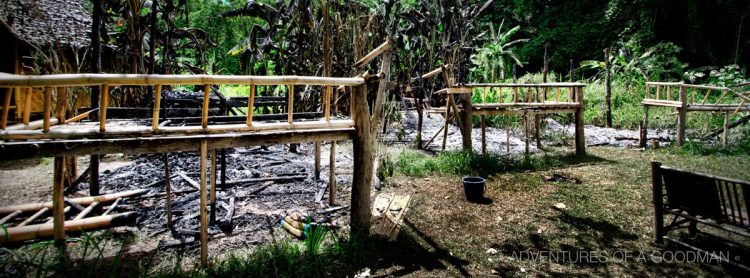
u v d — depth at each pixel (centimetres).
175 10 819
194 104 796
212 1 2169
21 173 622
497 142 966
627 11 1775
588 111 1353
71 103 584
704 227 435
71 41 990
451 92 755
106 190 529
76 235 365
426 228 432
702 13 1595
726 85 1320
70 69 740
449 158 713
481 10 1192
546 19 2103
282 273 322
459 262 357
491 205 507
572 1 2033
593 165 729
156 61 930
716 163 733
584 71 1942
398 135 946
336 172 657
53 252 335
